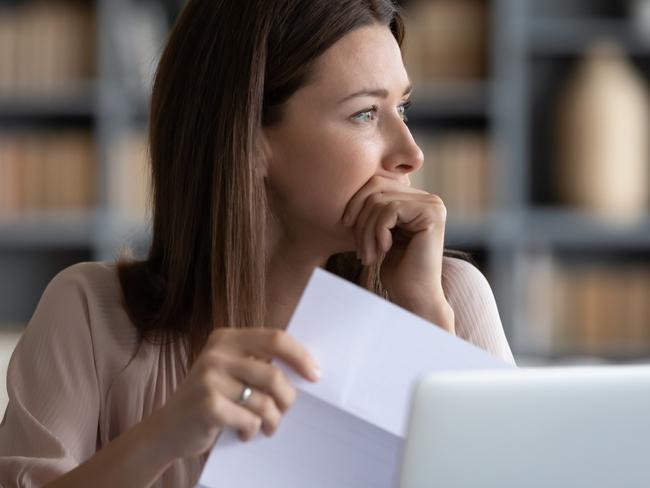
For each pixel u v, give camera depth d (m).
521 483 0.94
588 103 4.37
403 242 1.62
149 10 4.42
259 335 1.10
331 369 1.10
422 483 0.94
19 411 1.51
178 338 1.61
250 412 1.08
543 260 4.40
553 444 0.94
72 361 1.56
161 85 1.64
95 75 4.36
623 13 4.66
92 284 1.62
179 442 1.13
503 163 4.35
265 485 1.09
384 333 1.11
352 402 1.09
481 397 0.93
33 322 1.60
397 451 1.09
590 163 4.38
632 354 4.36
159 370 1.61
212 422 1.09
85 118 4.60
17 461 1.45
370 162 1.54
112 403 1.60
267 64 1.54
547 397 0.94
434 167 4.36
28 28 4.32
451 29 4.36
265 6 1.52
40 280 4.74
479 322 1.79
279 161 1.56
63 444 1.49
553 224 4.40
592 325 4.37
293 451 1.10
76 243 4.39
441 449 0.93
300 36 1.52
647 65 4.62
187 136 1.59
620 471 0.94
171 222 1.61
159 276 1.65
